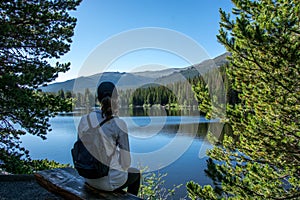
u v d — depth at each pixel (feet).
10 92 17.54
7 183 16.38
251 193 13.01
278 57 11.88
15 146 20.66
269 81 13.00
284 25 11.47
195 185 14.20
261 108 13.96
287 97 13.14
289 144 12.59
